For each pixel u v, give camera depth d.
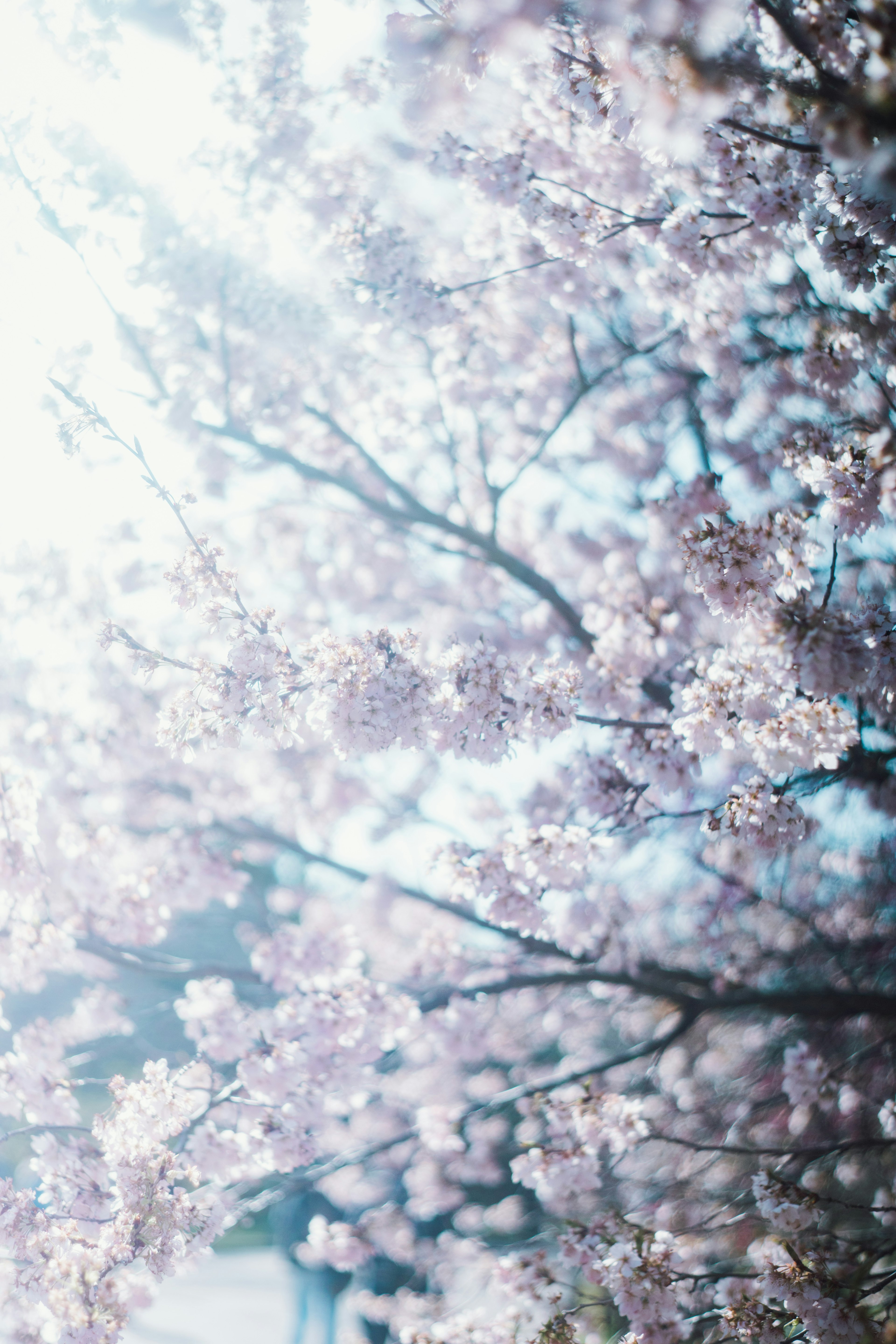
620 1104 3.96
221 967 5.07
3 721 6.15
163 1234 3.20
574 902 5.44
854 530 2.68
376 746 2.89
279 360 5.88
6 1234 3.29
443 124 4.06
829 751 2.65
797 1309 3.15
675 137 2.50
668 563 5.09
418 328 4.30
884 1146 4.11
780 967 5.96
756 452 5.47
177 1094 3.39
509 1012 7.23
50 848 5.94
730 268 3.52
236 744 2.86
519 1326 3.80
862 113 2.09
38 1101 3.99
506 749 2.93
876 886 5.96
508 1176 7.56
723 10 2.13
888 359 3.44
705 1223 4.52
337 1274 7.23
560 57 2.79
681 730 2.79
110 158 4.75
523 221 3.73
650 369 6.21
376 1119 7.65
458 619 7.17
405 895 6.86
